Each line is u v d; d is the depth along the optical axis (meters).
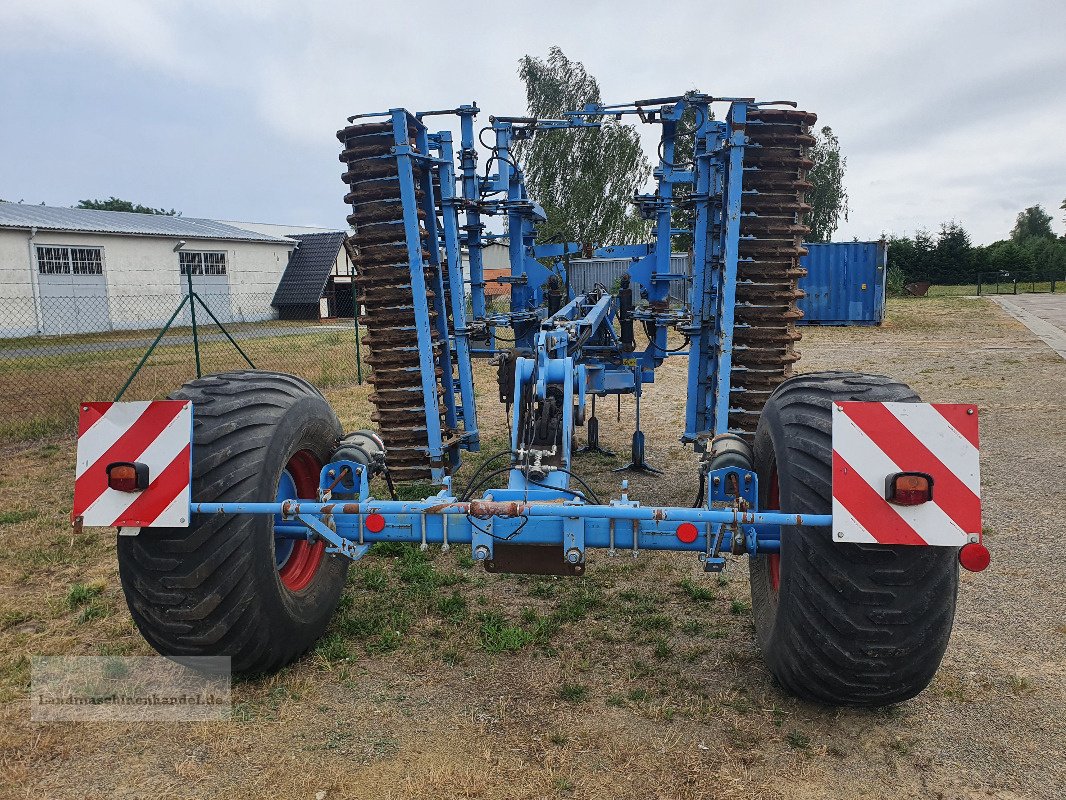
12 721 3.08
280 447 3.27
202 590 3.01
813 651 2.84
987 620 3.92
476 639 3.78
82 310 28.36
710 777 2.71
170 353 18.34
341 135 5.80
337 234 36.28
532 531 3.12
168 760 2.82
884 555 2.71
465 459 7.49
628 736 2.96
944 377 12.23
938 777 2.71
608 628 3.92
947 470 2.58
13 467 7.59
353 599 4.27
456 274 6.37
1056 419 8.73
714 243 5.79
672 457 7.55
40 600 4.31
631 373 6.77
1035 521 5.38
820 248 23.30
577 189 34.97
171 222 34.97
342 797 2.61
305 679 3.38
